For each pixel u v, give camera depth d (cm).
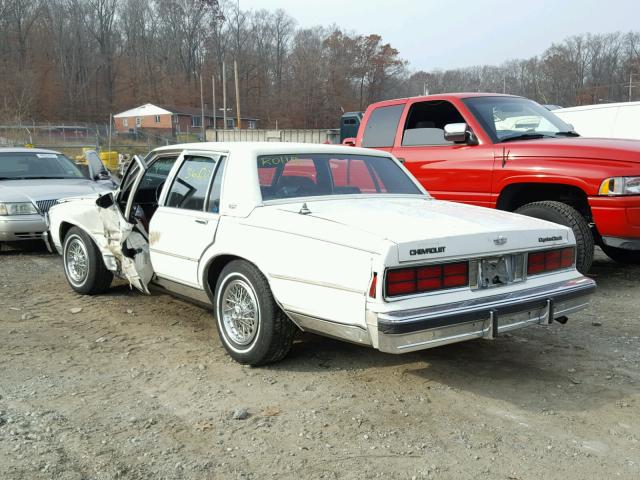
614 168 586
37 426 347
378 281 340
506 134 686
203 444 328
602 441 332
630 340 494
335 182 480
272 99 9056
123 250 531
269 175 448
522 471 302
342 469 304
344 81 8975
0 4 7419
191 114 7994
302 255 381
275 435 338
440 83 9681
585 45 8238
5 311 582
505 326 371
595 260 824
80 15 8181
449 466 306
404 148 752
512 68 9156
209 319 555
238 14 9394
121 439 333
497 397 388
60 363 446
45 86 7606
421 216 411
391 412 367
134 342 493
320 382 411
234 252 423
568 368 436
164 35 9125
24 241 923
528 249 393
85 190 934
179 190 495
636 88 7688
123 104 8456
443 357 458
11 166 995
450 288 361
